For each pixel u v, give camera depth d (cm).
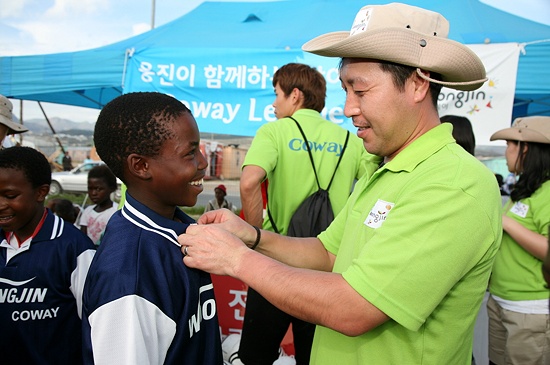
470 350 115
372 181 118
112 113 96
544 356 209
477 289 103
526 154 209
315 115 229
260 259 102
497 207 99
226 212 134
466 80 109
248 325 213
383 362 104
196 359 100
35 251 151
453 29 400
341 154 223
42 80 435
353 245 115
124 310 85
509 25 414
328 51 105
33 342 150
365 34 98
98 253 94
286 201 220
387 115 105
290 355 281
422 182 100
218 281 302
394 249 94
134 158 96
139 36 478
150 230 97
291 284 98
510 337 214
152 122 94
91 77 423
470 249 93
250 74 389
